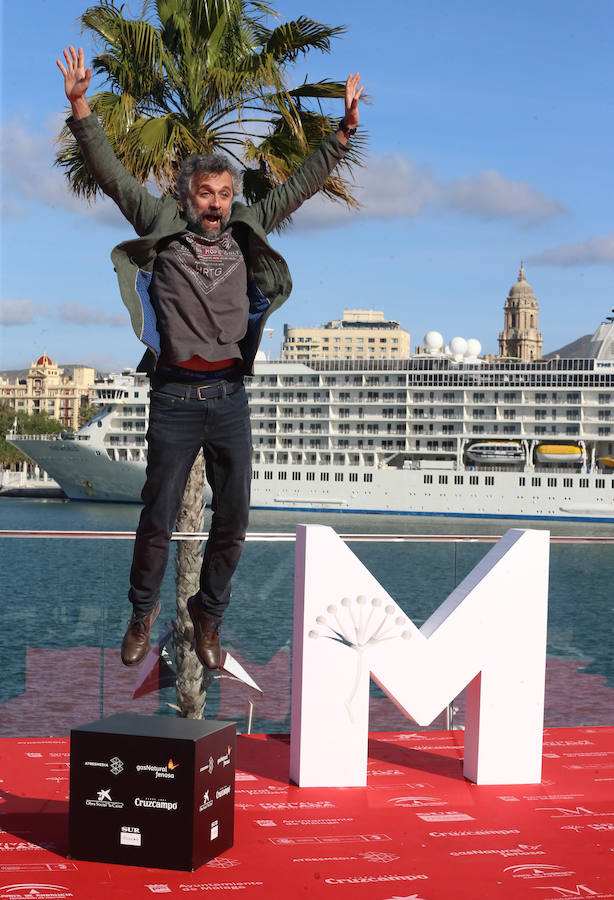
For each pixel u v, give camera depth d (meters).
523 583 5.02
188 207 3.43
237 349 3.49
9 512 65.25
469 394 68.69
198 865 3.54
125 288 3.34
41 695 5.89
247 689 6.59
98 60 9.83
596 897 3.33
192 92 9.73
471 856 3.76
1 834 3.86
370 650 4.88
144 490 3.71
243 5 9.68
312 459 72.31
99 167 3.40
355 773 4.84
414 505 65.94
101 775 3.56
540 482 63.50
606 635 6.40
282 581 6.93
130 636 3.94
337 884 3.42
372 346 145.25
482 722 4.90
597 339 79.44
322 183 3.73
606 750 5.65
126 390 70.50
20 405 178.50
